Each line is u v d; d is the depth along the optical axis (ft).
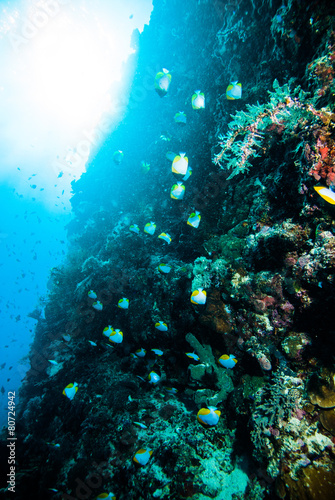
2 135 66.23
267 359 10.28
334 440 7.84
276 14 11.28
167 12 25.53
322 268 8.17
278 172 11.29
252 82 14.21
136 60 33.01
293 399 8.82
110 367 18.67
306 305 9.09
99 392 16.93
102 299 20.98
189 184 19.16
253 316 10.94
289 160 10.39
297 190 9.94
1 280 114.11
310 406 8.52
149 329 16.37
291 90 11.16
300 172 9.31
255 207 13.05
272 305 10.51
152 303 16.80
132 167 29.35
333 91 8.64
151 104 28.53
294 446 8.18
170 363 15.78
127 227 24.39
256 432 9.29
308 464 7.75
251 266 12.05
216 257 14.05
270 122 10.91
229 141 12.48
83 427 15.35
